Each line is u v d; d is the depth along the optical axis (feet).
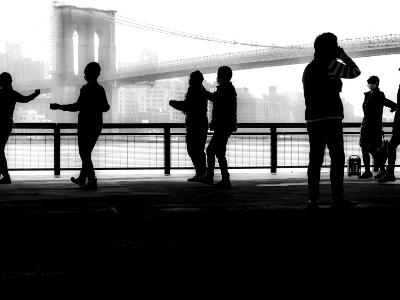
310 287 6.89
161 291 6.73
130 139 29.71
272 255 8.75
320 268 7.89
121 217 12.59
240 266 8.00
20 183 22.67
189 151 22.44
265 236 10.34
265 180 23.88
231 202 15.57
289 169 32.27
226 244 9.59
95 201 15.83
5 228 11.15
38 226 11.36
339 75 13.48
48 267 8.01
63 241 9.90
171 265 8.09
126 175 27.02
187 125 22.29
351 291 6.70
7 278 7.38
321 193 18.24
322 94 13.84
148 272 7.68
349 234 10.53
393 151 21.77
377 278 7.32
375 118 24.06
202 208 14.20
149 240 9.95
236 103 19.84
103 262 8.30
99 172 29.30
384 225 11.59
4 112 22.02
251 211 13.66
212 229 11.05
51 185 21.65
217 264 8.14
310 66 14.07
